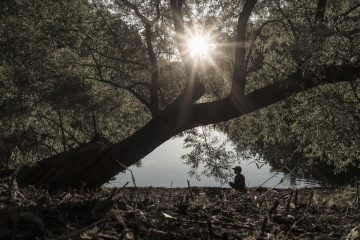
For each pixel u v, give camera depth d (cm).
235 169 1260
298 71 1388
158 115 1516
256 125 2064
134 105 2183
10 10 1567
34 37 1667
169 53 1911
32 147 2078
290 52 1326
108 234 310
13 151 1984
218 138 2122
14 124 1864
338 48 1260
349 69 1355
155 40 1870
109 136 2225
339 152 1762
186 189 1425
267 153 1925
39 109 1958
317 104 1680
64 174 905
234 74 1545
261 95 1491
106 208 377
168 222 376
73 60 1759
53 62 1705
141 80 1995
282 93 1475
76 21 1697
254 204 557
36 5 1673
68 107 1755
